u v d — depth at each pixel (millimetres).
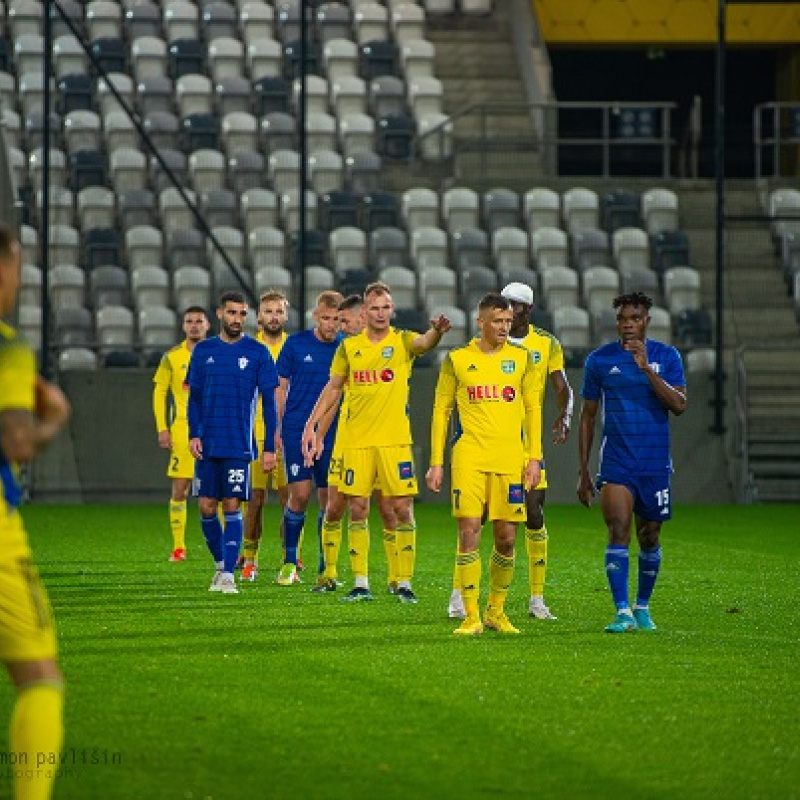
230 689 30156
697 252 109375
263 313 54875
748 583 51844
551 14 133375
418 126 118938
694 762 24375
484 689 30266
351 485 45062
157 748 25062
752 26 133875
